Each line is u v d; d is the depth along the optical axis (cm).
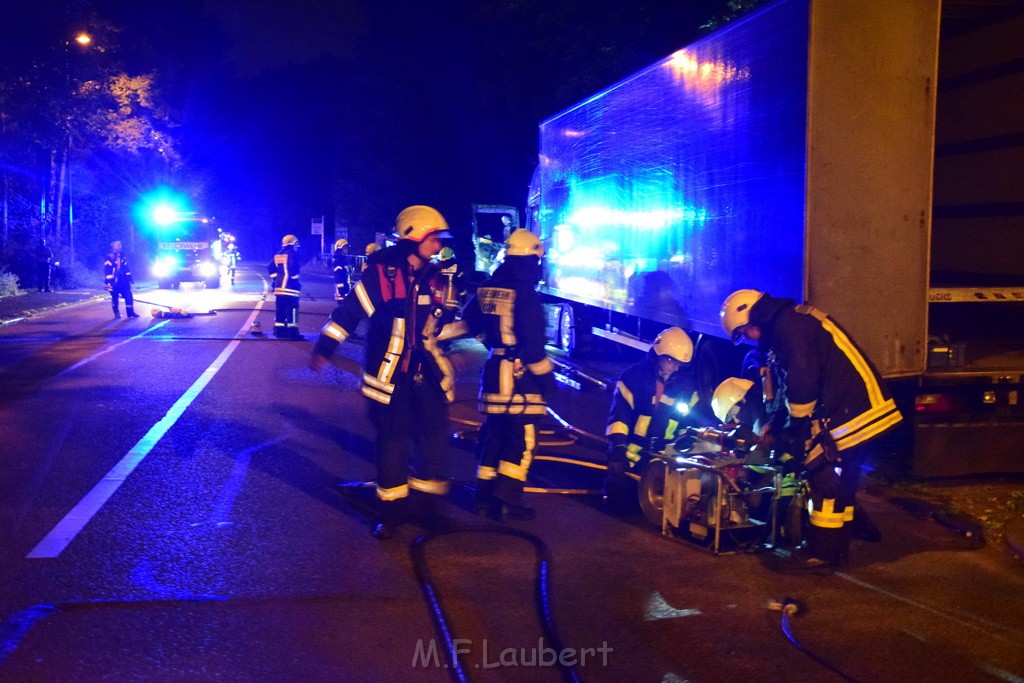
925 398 768
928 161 786
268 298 2947
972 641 479
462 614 499
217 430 932
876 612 515
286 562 571
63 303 2655
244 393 1149
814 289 771
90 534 612
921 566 589
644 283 1150
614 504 690
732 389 659
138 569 552
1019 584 561
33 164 3475
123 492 708
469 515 682
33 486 722
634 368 690
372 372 627
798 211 777
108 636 462
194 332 1864
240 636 467
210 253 3453
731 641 474
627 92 1205
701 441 640
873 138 775
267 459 820
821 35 759
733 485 600
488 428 682
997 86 988
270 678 424
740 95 878
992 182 1006
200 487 728
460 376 1357
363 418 1006
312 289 3612
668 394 673
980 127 1013
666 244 1072
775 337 579
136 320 2141
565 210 1551
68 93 3019
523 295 662
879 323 780
